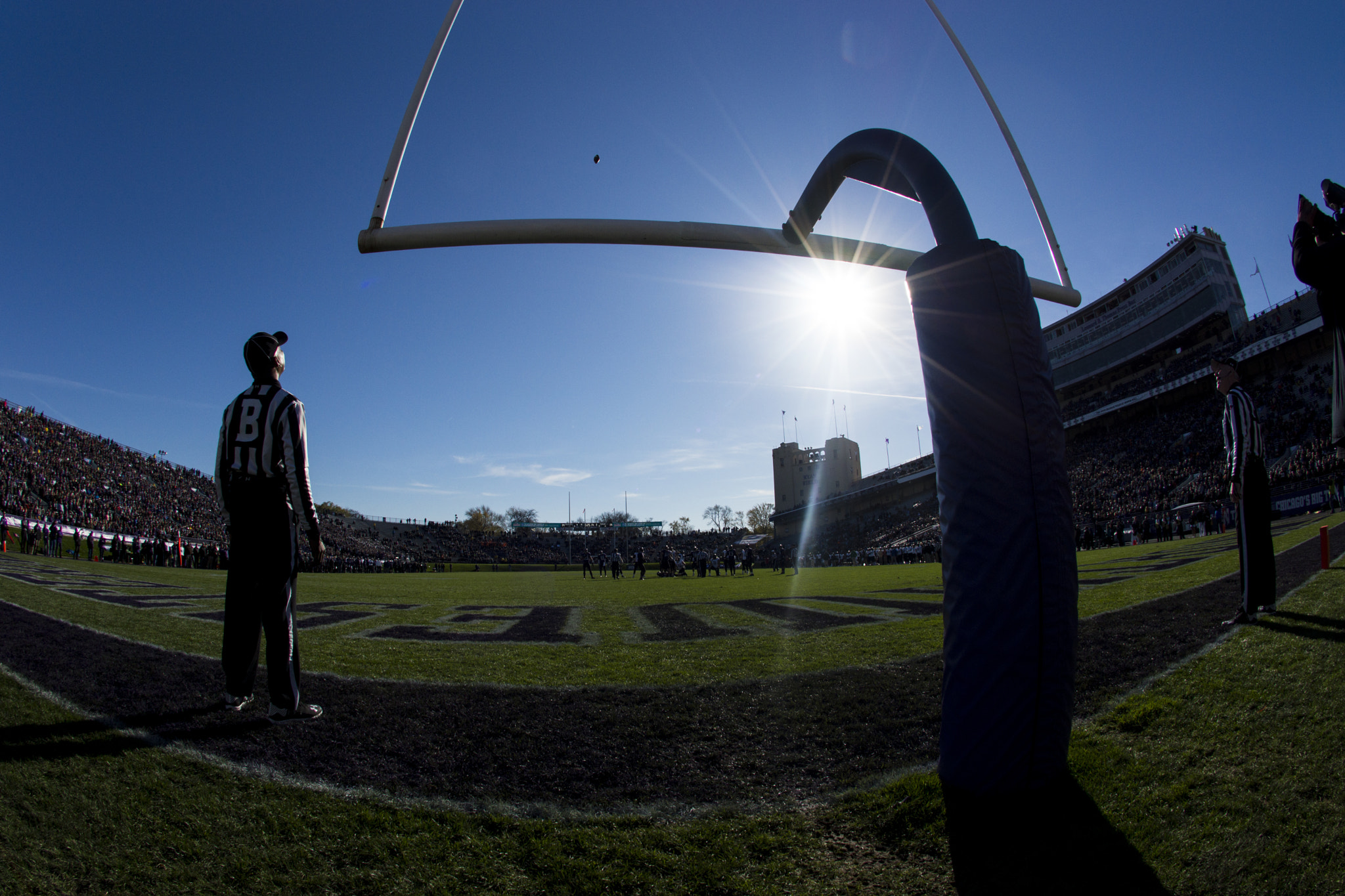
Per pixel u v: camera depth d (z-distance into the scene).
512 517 106.19
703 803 2.16
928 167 2.27
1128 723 2.51
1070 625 1.98
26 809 1.93
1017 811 1.89
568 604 11.05
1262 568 4.11
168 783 2.19
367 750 2.63
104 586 9.95
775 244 3.35
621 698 3.45
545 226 3.23
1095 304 54.53
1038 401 2.01
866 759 2.48
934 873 1.66
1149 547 22.59
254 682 3.28
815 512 80.56
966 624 2.02
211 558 30.61
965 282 2.09
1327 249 2.37
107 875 1.66
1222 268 45.06
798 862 1.77
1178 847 1.63
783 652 4.88
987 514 1.99
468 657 4.72
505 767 2.48
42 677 3.37
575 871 1.75
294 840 1.89
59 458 36.44
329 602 11.01
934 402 2.15
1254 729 2.27
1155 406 44.12
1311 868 1.47
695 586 19.84
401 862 1.79
